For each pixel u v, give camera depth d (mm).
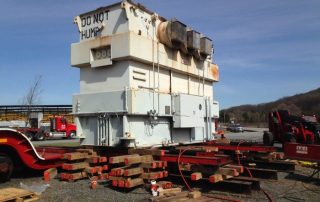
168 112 8227
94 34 8039
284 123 14797
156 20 8328
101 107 7691
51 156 8344
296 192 6535
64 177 7406
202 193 6410
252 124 95000
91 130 7957
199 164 6695
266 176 7871
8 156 7766
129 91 7180
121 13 7602
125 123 7227
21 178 8055
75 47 8250
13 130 7578
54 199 5859
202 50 9812
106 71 7887
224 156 6906
